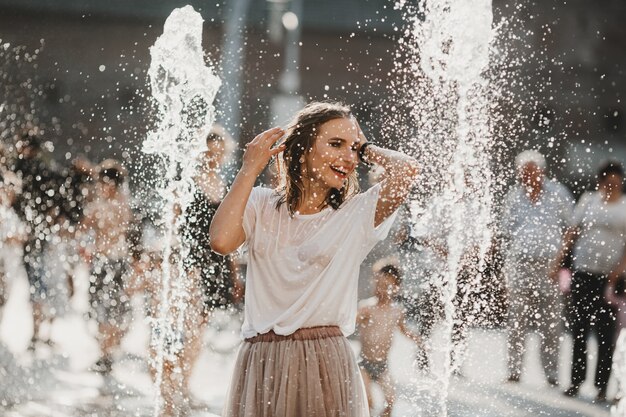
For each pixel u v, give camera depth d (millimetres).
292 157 4504
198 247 8328
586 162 28234
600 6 30516
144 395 8453
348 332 4492
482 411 8297
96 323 10062
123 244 10133
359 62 38125
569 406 8867
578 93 29547
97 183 10344
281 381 4328
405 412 8023
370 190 4543
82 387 8727
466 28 7598
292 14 37438
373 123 19953
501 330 12047
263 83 36719
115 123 33844
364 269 12922
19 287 15094
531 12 28297
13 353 10328
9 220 11836
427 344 10266
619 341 8656
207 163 8344
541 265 10305
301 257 4391
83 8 35281
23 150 12086
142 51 35594
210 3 37094
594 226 10273
